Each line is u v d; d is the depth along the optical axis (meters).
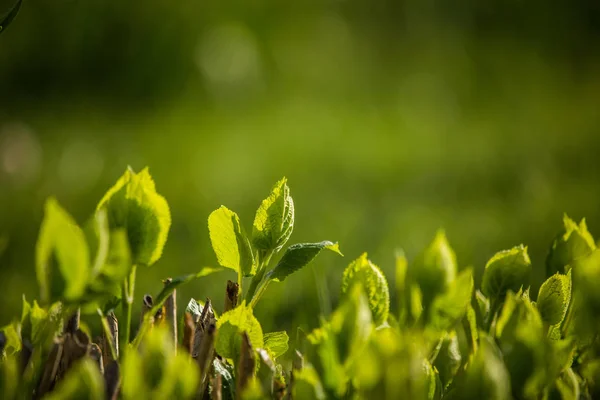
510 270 1.17
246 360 1.02
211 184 6.47
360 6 11.26
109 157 7.09
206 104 9.08
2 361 1.05
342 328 0.92
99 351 1.03
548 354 0.97
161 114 8.65
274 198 1.17
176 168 6.94
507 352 0.97
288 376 1.34
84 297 0.92
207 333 1.02
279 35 10.26
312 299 3.20
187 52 9.23
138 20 9.12
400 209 5.74
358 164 7.29
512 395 0.96
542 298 1.12
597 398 1.10
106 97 8.84
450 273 1.04
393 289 3.74
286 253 1.18
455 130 8.84
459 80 10.66
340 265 4.13
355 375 0.92
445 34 11.45
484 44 11.48
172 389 0.87
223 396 1.09
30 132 7.45
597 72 10.98
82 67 8.96
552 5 11.97
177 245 4.71
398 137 8.49
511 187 6.30
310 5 10.70
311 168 7.15
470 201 6.05
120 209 0.97
